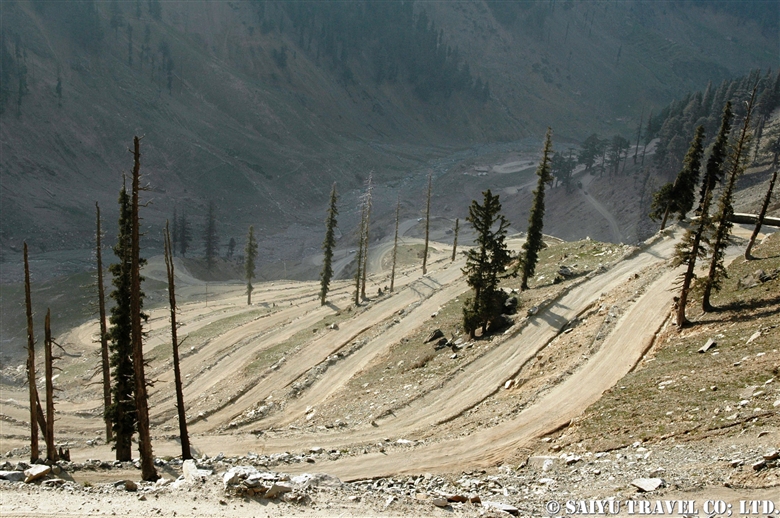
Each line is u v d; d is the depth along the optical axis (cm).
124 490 2084
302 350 6725
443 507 1956
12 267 14962
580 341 4578
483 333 5609
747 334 3669
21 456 4322
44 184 18800
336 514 1834
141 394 2817
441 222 19300
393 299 8100
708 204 4278
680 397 3122
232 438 4312
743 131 4150
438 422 4053
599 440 2972
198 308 10762
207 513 1803
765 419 2541
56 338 9400
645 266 6134
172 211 19975
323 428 4266
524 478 2664
